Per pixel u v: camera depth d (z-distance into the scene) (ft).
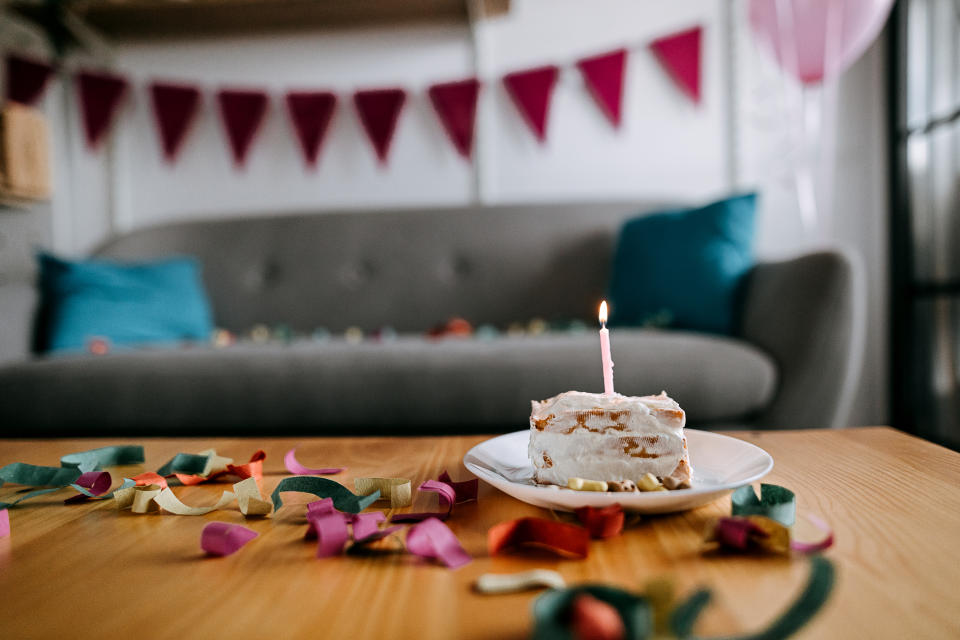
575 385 4.69
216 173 7.47
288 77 7.46
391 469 2.79
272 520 2.16
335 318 6.32
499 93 7.30
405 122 7.38
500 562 1.72
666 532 1.92
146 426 4.80
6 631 1.40
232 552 1.84
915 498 2.15
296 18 7.18
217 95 7.41
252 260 6.52
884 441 3.06
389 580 1.63
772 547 1.73
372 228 6.54
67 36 7.37
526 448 2.85
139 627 1.40
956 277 6.29
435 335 5.74
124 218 7.51
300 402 4.76
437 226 6.49
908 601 1.41
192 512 2.23
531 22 7.25
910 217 6.73
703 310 5.24
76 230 7.56
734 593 1.49
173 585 1.63
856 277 4.59
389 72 7.40
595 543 1.85
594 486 2.02
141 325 5.78
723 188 7.14
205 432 4.82
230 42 7.47
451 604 1.47
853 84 7.02
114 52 7.52
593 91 7.20
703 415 4.65
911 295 6.73
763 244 7.12
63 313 5.60
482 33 7.29
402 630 1.35
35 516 2.26
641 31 7.19
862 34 6.15
